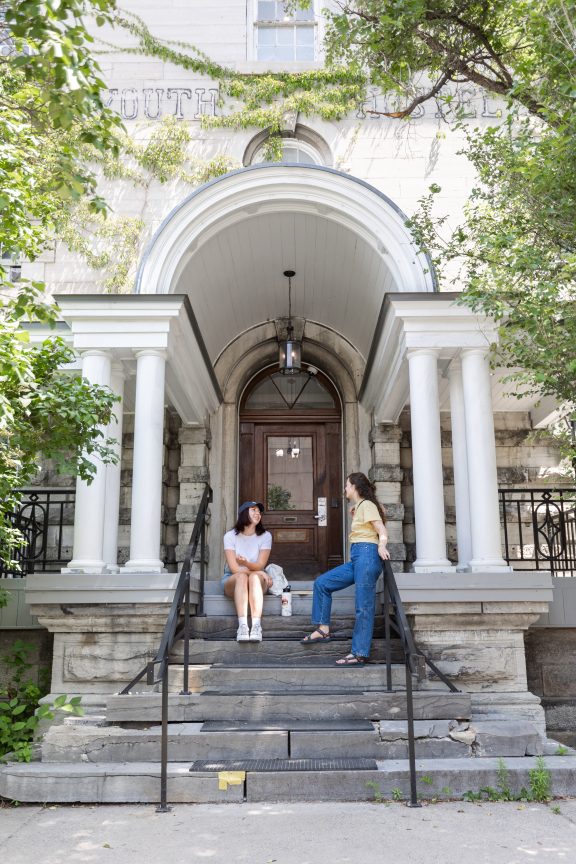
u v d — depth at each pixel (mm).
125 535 9992
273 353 11656
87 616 6184
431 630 6234
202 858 3627
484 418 7039
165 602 6152
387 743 5012
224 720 5344
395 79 6980
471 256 6457
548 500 8250
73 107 3611
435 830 4023
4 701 6590
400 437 10734
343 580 6141
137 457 6945
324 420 11773
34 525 8141
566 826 4094
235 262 9203
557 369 5492
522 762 4871
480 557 6719
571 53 5148
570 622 7008
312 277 10031
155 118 10430
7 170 4633
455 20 6438
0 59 3920
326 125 10398
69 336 8273
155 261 7648
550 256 5582
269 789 4617
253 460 11641
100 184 10250
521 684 6148
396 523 10438
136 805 4613
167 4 10750
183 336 7965
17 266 10000
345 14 6910
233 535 6656
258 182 7859
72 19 10367
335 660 6109
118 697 5398
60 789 4676
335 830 4027
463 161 10289
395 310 7207
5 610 7109
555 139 5027
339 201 7906
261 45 10945
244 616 6188
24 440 5387
